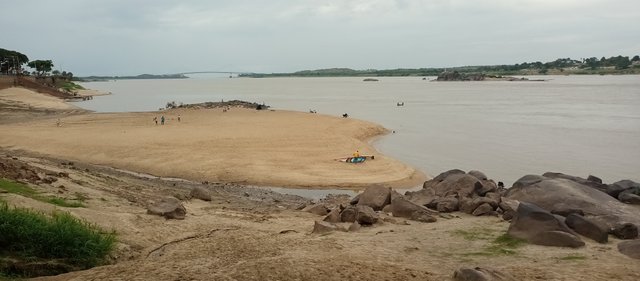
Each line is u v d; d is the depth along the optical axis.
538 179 22.98
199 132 53.25
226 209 22.88
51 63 187.50
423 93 157.88
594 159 42.78
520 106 101.38
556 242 14.59
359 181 34.06
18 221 11.84
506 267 12.41
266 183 33.84
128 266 11.59
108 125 60.66
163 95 163.88
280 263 11.60
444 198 22.38
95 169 33.69
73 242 12.09
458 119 76.81
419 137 57.25
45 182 20.05
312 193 31.58
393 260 13.02
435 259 13.41
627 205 20.22
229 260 12.46
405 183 34.03
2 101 96.69
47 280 10.52
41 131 53.59
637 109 89.69
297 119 68.56
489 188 24.27
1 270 10.80
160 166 37.47
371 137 57.34
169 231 15.95
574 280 11.38
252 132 53.53
